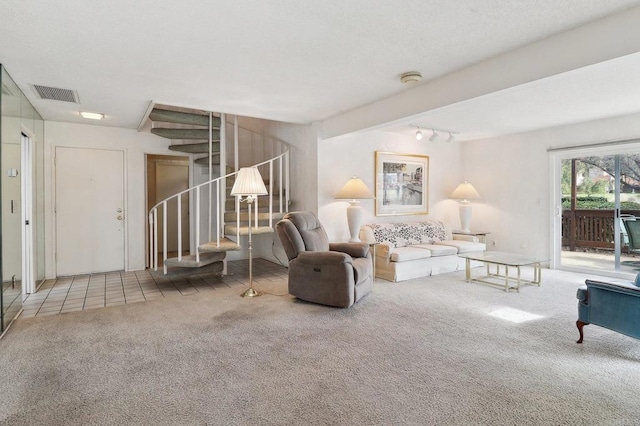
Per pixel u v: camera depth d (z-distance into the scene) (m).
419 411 1.82
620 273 4.80
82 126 5.03
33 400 1.92
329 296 3.54
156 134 5.09
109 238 5.27
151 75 3.18
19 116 3.46
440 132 5.83
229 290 4.28
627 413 1.81
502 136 6.13
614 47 2.17
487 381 2.12
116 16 2.16
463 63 2.95
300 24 2.28
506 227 6.10
